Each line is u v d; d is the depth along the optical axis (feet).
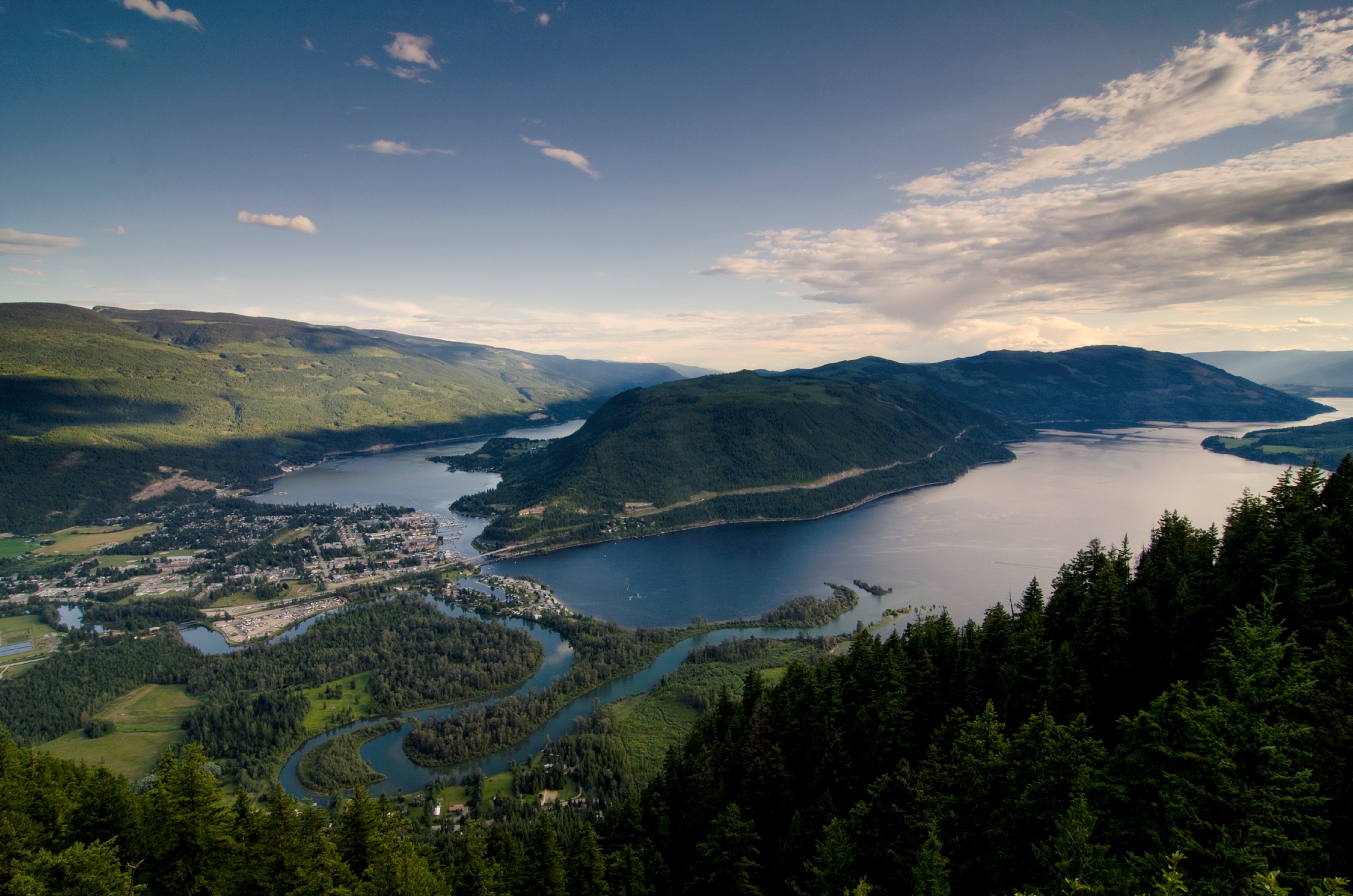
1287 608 314.96
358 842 326.65
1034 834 224.74
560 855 325.21
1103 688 339.16
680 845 350.43
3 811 303.07
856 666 418.51
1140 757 209.15
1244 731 188.55
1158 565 425.69
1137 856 189.06
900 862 249.34
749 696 439.63
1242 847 175.32
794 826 310.86
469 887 331.36
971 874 236.22
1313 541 331.77
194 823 294.87
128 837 301.22
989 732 263.70
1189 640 339.57
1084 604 394.93
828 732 357.61
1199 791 187.83
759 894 291.38
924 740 355.97
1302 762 200.54
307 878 284.20
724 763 384.47
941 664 402.11
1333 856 184.85
